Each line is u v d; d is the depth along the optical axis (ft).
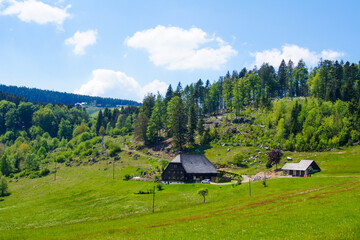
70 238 138.92
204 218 144.97
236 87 622.54
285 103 558.15
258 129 500.74
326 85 584.40
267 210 140.26
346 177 253.65
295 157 399.03
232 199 218.18
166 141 534.78
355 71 627.46
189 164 375.66
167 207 222.48
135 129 576.61
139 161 467.52
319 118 467.52
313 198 154.81
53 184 400.47
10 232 176.76
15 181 456.86
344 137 410.11
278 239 85.46
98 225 175.01
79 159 529.86
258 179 336.49
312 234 85.76
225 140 494.18
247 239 90.02
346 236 79.30
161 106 590.96
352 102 458.09
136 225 156.46
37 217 233.35
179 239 101.71
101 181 380.37
